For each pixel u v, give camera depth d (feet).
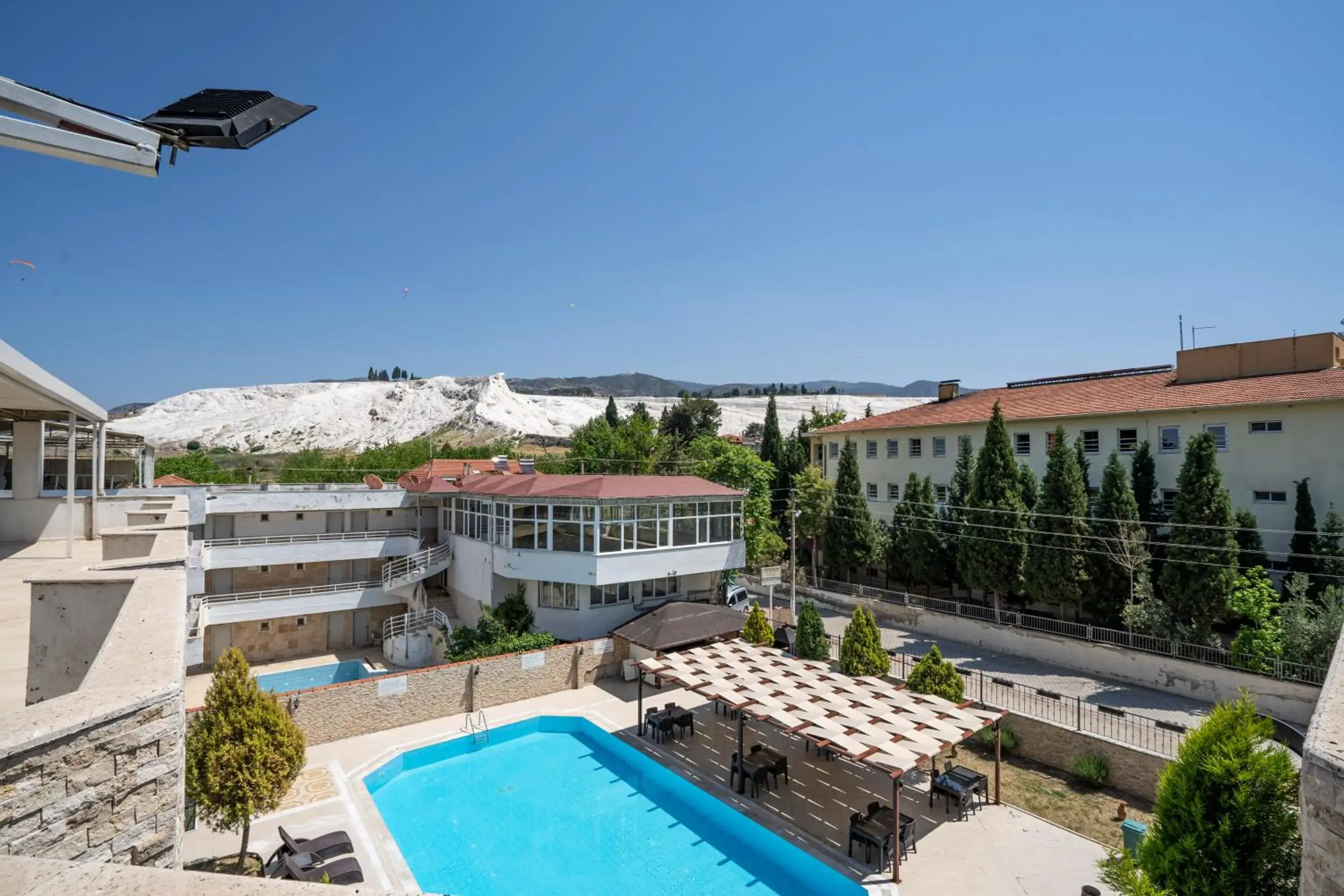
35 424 63.57
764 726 71.20
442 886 45.73
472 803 57.11
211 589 107.45
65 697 15.03
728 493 101.50
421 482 129.80
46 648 24.39
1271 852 23.59
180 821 17.01
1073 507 93.35
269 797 39.32
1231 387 98.73
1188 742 26.45
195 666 101.65
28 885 8.62
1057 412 113.60
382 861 46.34
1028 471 107.55
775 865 48.75
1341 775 12.44
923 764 61.98
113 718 14.52
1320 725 14.29
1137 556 85.05
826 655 82.94
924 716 54.03
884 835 46.55
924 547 113.70
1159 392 108.06
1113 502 89.76
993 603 113.50
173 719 16.29
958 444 129.39
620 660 85.97
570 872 47.65
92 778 14.12
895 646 97.55
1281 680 69.46
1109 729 60.54
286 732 40.65
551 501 90.63
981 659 90.99
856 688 60.54
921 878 44.80
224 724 38.78
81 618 24.93
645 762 63.41
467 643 90.17
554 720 73.46
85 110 15.93
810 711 55.06
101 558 50.98
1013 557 97.66
